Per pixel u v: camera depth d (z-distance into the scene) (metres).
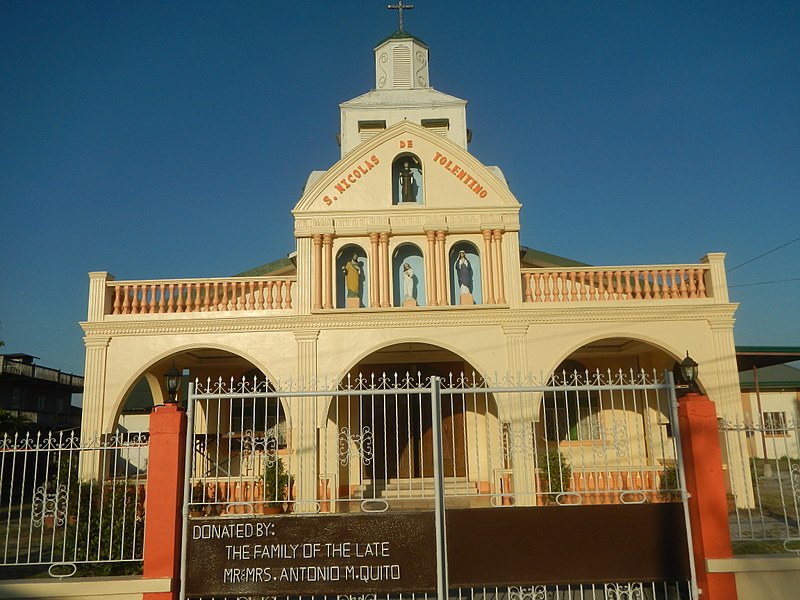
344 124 22.61
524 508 7.90
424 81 24.41
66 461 12.57
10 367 31.19
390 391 8.24
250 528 7.87
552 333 15.45
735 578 7.95
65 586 7.94
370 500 8.11
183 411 8.47
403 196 17.14
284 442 18.05
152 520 8.02
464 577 7.71
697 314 15.43
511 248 16.06
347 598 8.30
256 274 21.03
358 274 16.42
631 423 18.02
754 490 16.70
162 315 15.44
